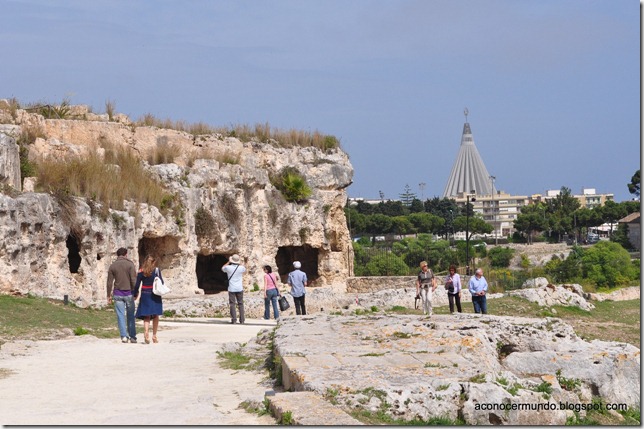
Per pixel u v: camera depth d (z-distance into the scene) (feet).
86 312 93.20
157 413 43.32
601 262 230.68
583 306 149.07
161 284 74.23
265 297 107.55
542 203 546.26
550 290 149.59
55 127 141.18
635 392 56.70
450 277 116.67
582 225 491.31
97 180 119.03
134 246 121.80
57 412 44.47
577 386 55.06
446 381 43.68
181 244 136.87
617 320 139.03
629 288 172.04
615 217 484.74
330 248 179.11
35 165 113.70
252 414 42.34
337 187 181.98
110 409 45.16
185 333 84.23
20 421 41.98
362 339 58.70
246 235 156.15
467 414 42.45
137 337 79.61
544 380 51.03
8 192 100.68
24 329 77.82
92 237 110.52
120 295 74.33
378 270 239.71
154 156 148.56
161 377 55.77
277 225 165.89
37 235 101.14
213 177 150.71
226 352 66.08
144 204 127.34
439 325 65.05
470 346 55.57
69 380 54.75
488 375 46.16
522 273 231.30
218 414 42.63
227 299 118.52
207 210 145.59
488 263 287.07
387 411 40.88
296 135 183.83
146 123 160.45
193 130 168.04
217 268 159.74
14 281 95.35
